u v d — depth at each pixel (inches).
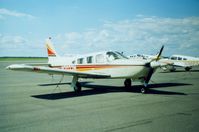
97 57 409.4
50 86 491.8
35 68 327.6
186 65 961.5
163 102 292.0
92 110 250.5
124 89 431.5
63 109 257.9
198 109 249.6
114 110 248.5
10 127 190.5
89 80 622.5
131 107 263.0
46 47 550.9
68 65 466.9
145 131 174.7
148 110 246.2
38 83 559.8
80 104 286.0
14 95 365.7
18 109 260.1
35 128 187.2
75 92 396.5
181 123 195.2
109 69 389.7
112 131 176.1
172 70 1001.5
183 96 340.8
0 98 336.5
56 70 350.9
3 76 812.6
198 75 785.6
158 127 184.2
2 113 241.0
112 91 405.1
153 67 356.5
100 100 313.1
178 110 245.1
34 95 364.8
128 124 193.9
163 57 1015.0
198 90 407.5
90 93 382.6
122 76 376.2
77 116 224.8
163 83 528.7
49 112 243.9
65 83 558.3
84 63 429.1
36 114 235.5
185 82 550.9
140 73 359.6
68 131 178.4
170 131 174.2
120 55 403.9
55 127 189.2
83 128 185.2
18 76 813.9
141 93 376.8
